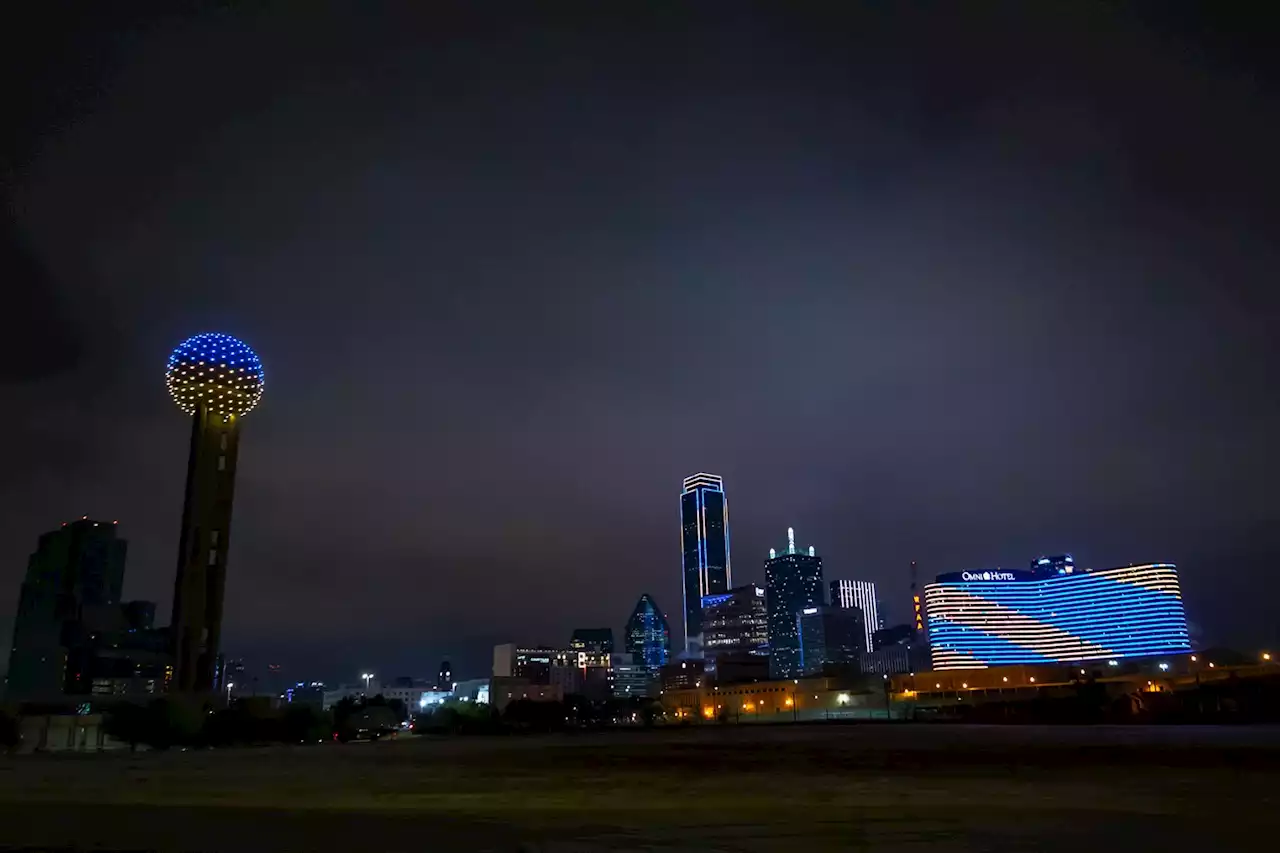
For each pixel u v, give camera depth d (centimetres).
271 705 16638
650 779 6066
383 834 3125
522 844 2873
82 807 4125
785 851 2692
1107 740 11612
